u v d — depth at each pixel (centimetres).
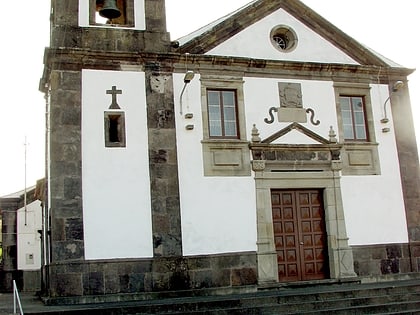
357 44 1830
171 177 1538
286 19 1788
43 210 1895
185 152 1572
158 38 1605
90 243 1434
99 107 1516
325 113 1755
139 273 1452
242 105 1661
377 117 1814
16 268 2738
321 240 1681
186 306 1248
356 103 1816
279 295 1343
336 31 1816
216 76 1652
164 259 1481
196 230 1535
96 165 1482
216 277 1522
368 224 1719
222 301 1274
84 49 1510
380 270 1695
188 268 1500
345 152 1744
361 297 1357
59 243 1409
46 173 1766
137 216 1488
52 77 1491
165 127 1562
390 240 1734
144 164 1523
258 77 1703
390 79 1862
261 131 1666
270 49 1741
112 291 1419
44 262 1792
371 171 1761
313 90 1758
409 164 1817
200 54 1641
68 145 1466
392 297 1360
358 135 1789
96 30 1557
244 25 1727
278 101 1706
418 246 1761
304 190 1694
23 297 1933
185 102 1600
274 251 1591
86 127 1493
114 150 1505
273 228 1628
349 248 1669
